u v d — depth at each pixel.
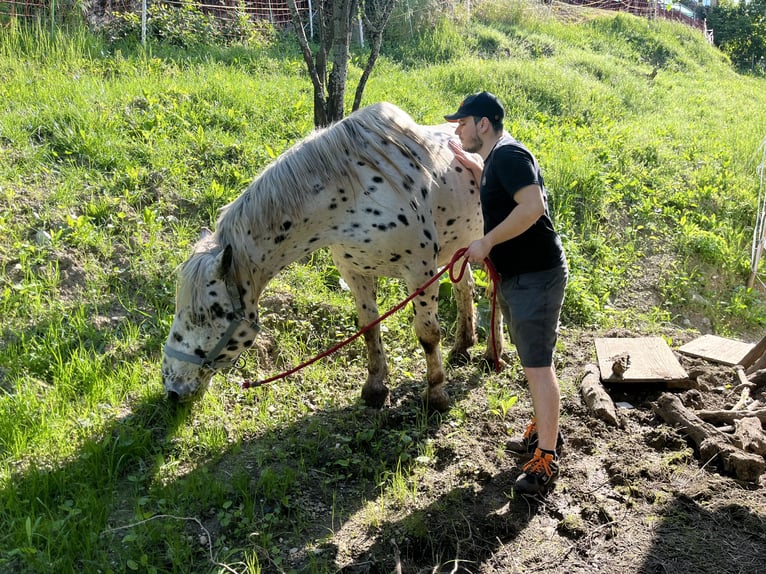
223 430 4.02
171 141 6.89
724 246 7.51
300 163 3.57
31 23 9.75
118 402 4.17
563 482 3.68
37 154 6.21
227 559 3.12
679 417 4.11
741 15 25.81
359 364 4.94
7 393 3.99
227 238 3.55
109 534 3.21
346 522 3.40
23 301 4.76
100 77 8.51
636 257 7.17
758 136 11.21
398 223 3.75
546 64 13.21
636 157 9.14
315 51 11.98
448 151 4.21
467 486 3.64
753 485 3.61
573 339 5.55
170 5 11.62
